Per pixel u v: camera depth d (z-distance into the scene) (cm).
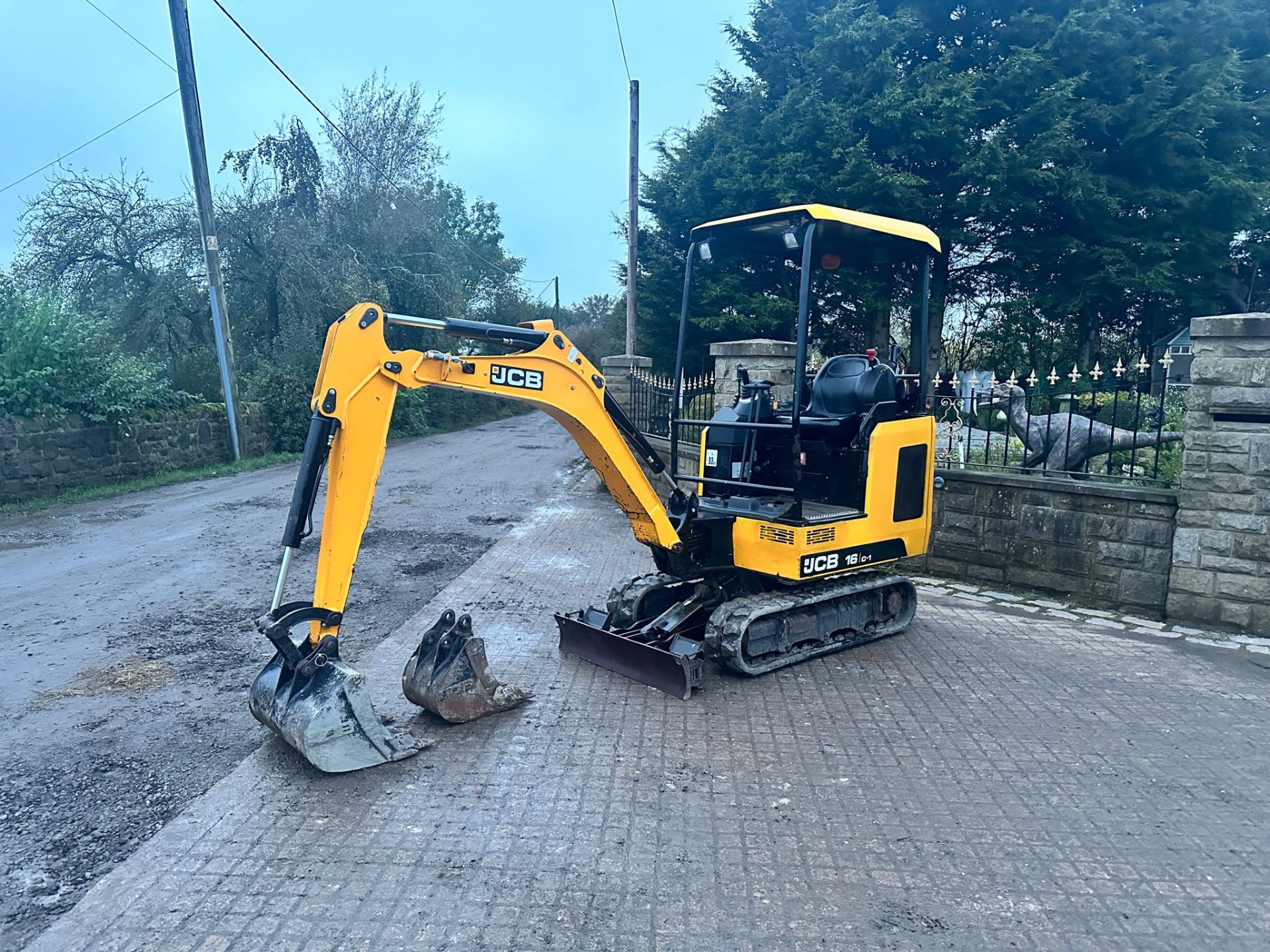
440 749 402
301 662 376
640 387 1173
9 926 274
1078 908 287
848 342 1680
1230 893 297
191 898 287
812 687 488
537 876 301
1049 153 1397
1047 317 1574
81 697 474
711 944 265
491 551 847
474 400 3117
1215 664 528
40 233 1966
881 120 1443
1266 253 1636
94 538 922
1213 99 1446
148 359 1778
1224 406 573
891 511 545
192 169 1487
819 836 329
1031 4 1556
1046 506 675
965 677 507
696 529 517
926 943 267
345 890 292
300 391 1803
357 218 2411
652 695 471
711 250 565
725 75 1856
